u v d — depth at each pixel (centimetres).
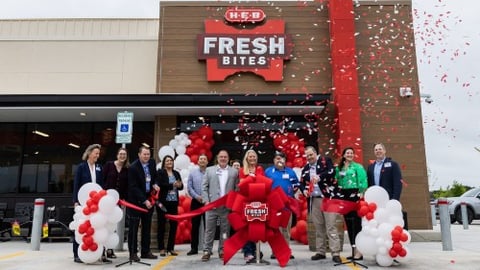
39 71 1209
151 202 672
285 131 1135
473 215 1750
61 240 1023
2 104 1030
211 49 1157
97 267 587
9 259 670
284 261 587
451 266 584
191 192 736
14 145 1202
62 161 1195
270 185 602
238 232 612
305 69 1155
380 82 1130
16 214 1147
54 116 1148
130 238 627
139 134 1209
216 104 1041
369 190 602
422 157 1081
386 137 1095
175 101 1030
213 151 1136
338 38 1123
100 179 675
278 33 1166
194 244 737
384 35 1158
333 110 1120
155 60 1221
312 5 1195
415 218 1042
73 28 1266
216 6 1194
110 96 1027
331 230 636
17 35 1256
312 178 661
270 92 1140
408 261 627
